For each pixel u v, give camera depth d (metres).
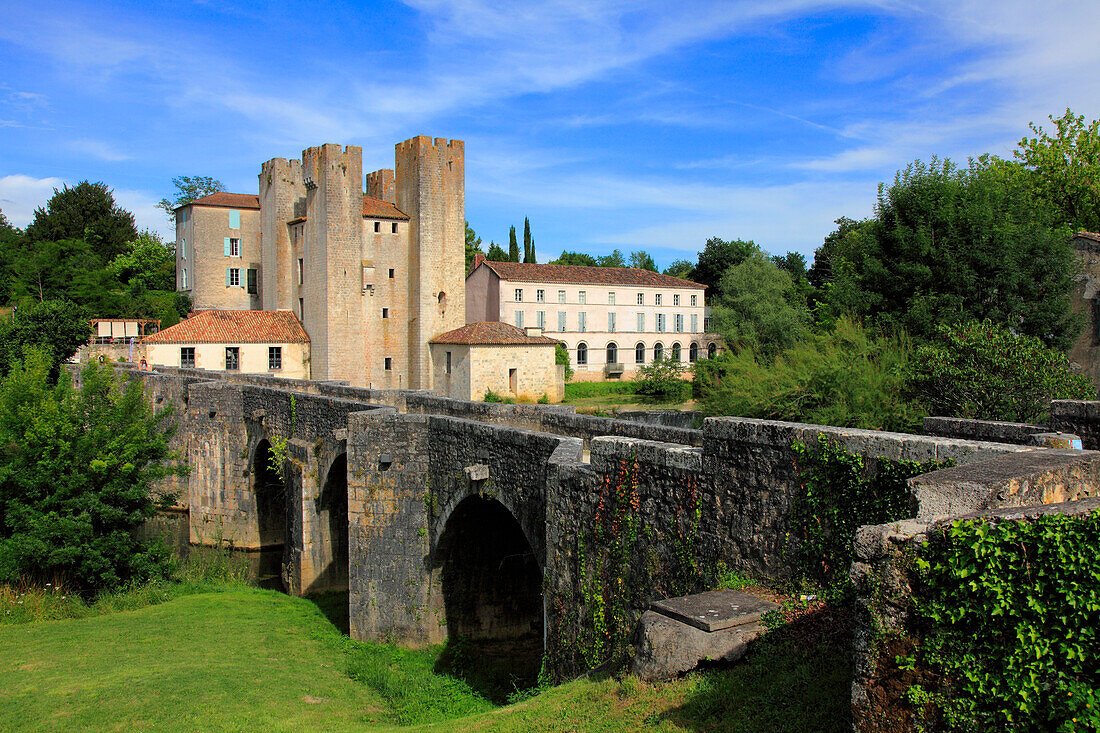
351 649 18.75
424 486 19.28
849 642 7.45
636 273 75.38
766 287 64.62
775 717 6.88
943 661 5.58
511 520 19.66
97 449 22.38
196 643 18.25
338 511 24.20
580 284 70.31
